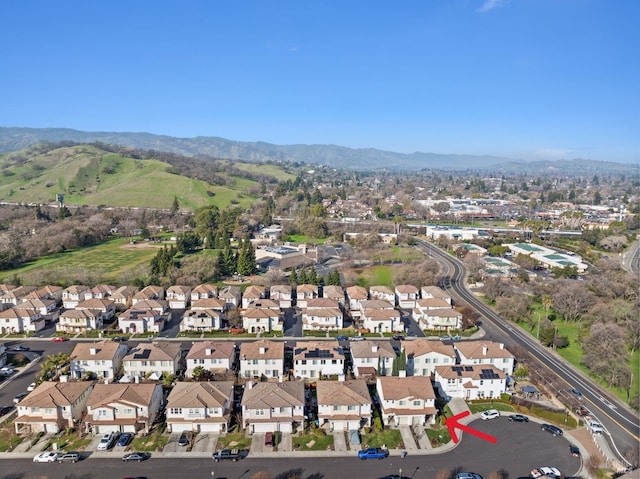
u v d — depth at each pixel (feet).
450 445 247.50
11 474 220.02
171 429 255.91
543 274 627.05
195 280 549.13
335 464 230.68
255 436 252.83
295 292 517.55
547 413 276.21
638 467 229.86
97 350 325.83
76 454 231.09
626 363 337.31
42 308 440.04
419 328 422.82
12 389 302.66
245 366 317.22
